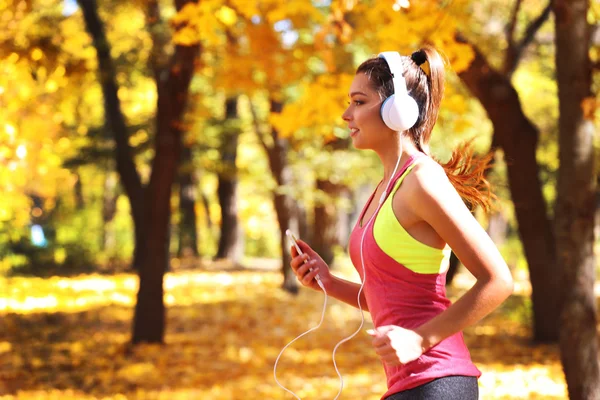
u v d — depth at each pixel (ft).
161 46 31.83
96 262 68.64
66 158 56.54
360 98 7.68
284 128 21.83
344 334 34.47
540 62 46.83
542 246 30.71
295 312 41.14
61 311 40.14
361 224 7.84
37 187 54.90
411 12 18.58
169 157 30.14
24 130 24.61
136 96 65.98
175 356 28.68
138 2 32.99
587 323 16.52
